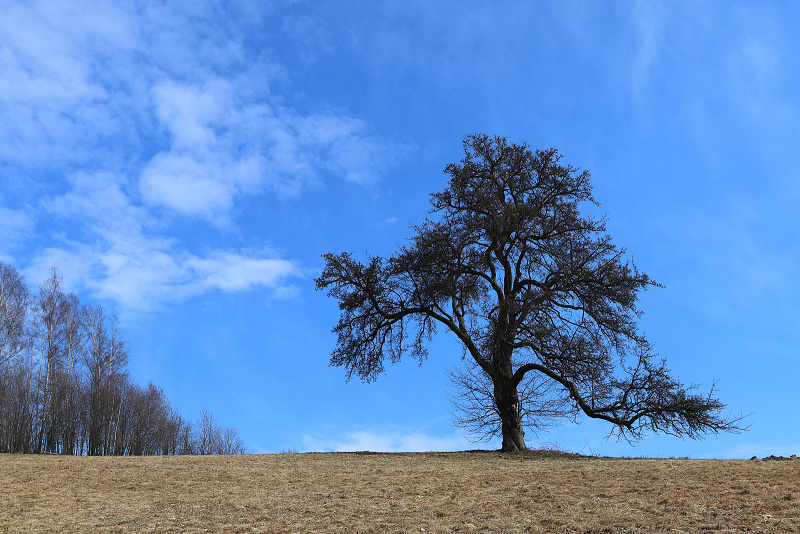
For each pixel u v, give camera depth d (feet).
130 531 30.35
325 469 52.95
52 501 39.32
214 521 32.32
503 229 67.26
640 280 64.03
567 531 25.84
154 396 134.10
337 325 76.54
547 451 67.51
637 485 36.04
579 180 71.41
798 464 40.57
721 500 29.30
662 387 60.85
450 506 33.37
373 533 27.68
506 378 69.36
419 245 69.15
